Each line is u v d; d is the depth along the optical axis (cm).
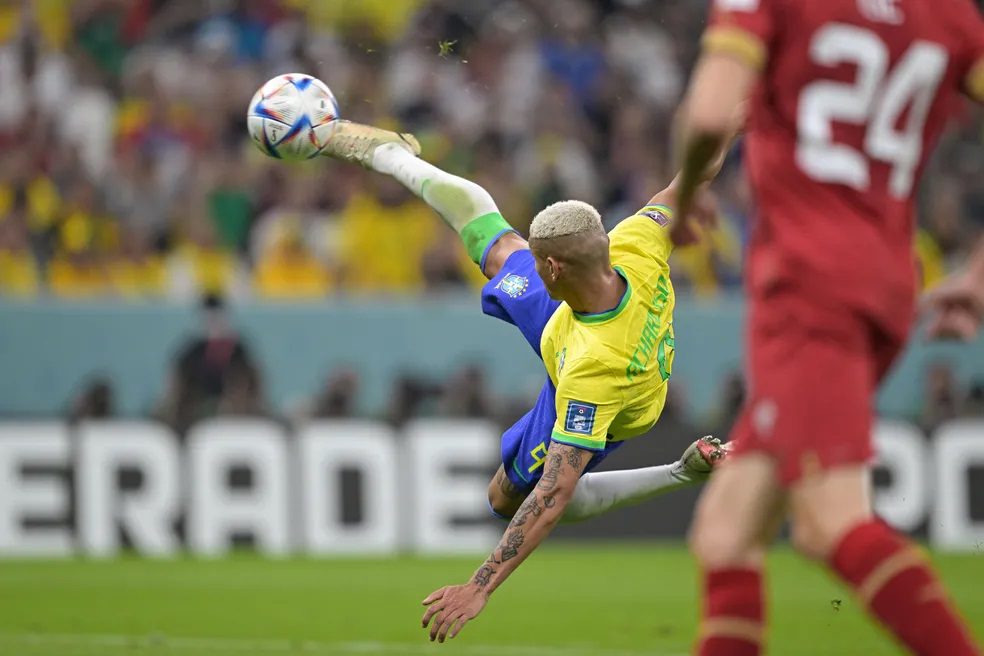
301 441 3656
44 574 3184
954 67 1132
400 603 2745
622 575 3238
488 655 2141
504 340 3853
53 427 3572
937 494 3816
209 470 3619
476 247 1722
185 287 4269
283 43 5016
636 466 3753
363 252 4412
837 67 1101
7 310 3631
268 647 2205
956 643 1048
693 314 3928
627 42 5356
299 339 3772
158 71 4894
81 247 4281
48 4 5059
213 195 4422
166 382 3697
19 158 4491
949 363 3941
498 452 3750
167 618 2538
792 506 1108
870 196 1104
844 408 1077
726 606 1119
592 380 1503
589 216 1479
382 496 3672
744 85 1071
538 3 5256
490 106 4972
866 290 1084
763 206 1126
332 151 1770
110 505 3572
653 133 5144
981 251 1097
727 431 3859
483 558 3547
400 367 3812
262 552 3619
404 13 5147
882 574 1064
